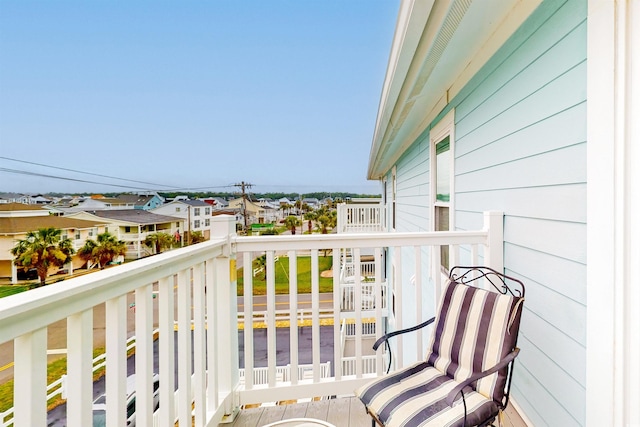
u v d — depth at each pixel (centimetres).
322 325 1234
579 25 142
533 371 179
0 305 77
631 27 117
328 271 2262
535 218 177
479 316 165
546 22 166
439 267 219
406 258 595
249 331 210
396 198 787
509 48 202
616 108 121
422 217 474
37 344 88
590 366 135
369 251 1359
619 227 121
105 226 1191
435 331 183
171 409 145
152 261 131
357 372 215
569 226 150
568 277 150
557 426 159
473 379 130
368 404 149
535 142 176
